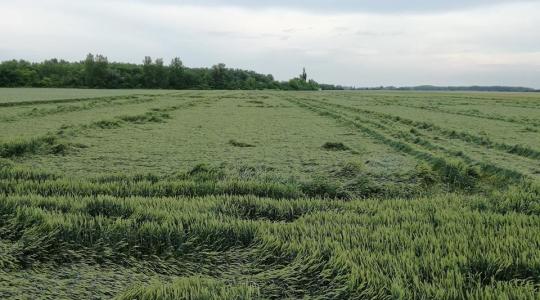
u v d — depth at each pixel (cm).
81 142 1308
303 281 384
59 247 452
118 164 980
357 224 504
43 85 11156
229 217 533
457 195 734
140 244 461
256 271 410
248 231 480
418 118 2448
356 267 378
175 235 468
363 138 1537
